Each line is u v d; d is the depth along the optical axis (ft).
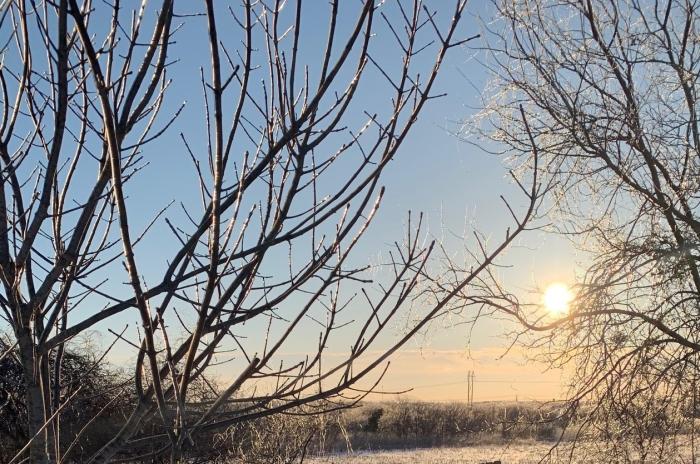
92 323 7.39
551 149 30.30
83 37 5.51
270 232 7.31
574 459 31.30
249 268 7.20
